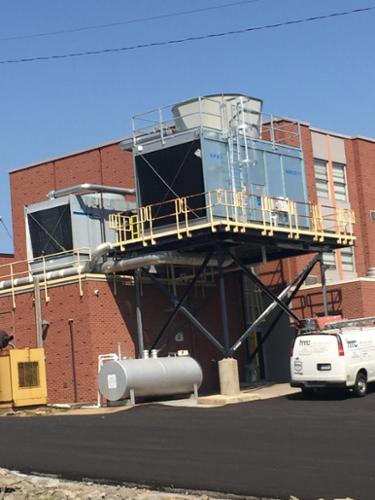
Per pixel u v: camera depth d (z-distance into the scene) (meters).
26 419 24.89
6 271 47.78
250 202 32.44
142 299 33.34
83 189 34.69
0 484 14.31
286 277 39.00
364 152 45.22
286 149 35.31
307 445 16.08
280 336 38.22
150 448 16.84
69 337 32.03
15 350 29.47
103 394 28.83
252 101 34.09
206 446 16.67
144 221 32.59
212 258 33.47
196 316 35.47
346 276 42.97
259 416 21.77
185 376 30.27
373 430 17.81
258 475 13.56
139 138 34.03
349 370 26.80
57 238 34.72
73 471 15.14
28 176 47.91
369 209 44.84
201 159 31.61
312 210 35.09
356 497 11.83
